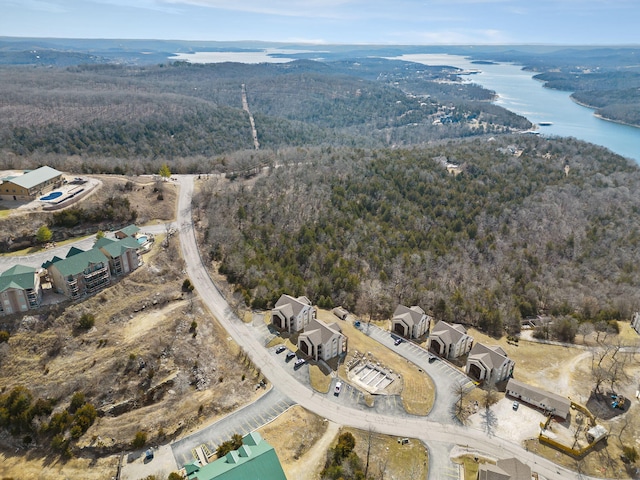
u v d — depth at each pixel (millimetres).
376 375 113938
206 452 89062
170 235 156750
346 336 129000
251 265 146625
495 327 139250
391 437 95375
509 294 161000
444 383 112812
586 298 155500
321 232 176125
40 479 83188
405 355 123250
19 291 105562
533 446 95438
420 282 160000
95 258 118875
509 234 199375
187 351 111500
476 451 93438
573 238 199625
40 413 91312
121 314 116562
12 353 100312
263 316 132000
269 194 196750
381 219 197250
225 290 136875
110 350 105812
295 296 142625
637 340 137000
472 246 188000
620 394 111812
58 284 115250
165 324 116312
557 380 117250
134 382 101250
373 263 166375
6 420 89750
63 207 150250
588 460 92562
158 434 92000
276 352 117812
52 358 102562
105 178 180750
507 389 109688
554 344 134625
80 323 109250
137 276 128875
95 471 85312
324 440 93500
